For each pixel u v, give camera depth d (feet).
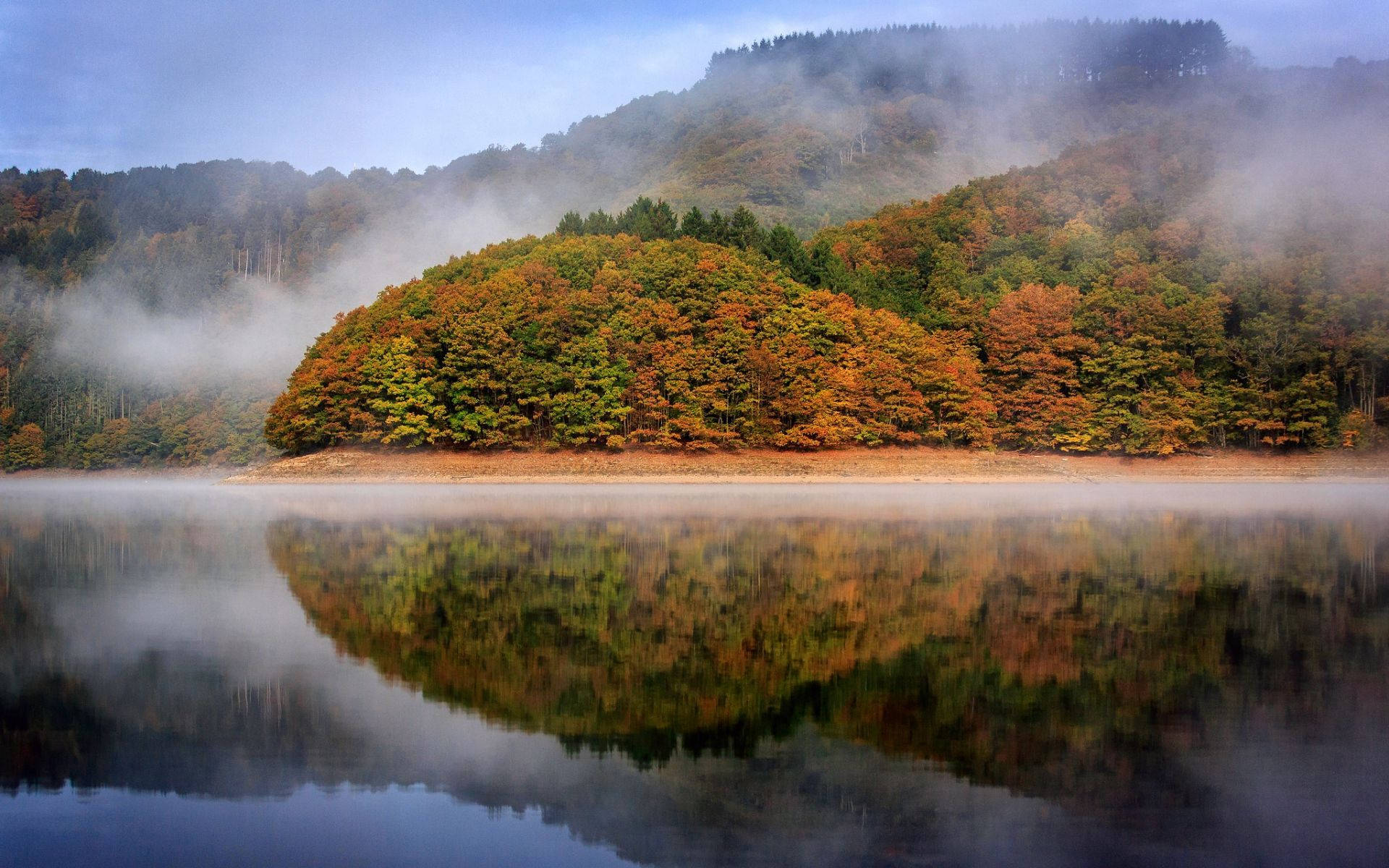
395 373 333.62
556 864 48.85
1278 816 54.19
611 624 100.63
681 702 74.18
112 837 51.80
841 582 125.49
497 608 108.27
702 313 351.05
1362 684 78.64
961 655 87.97
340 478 321.52
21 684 77.97
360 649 89.81
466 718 70.28
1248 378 358.84
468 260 407.03
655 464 324.19
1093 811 55.01
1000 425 358.84
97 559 146.41
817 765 61.46
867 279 423.64
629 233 443.32
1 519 214.90
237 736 66.54
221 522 203.41
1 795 57.26
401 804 56.03
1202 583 124.36
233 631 96.94
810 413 337.31
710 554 149.38
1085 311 367.25
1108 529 186.70
